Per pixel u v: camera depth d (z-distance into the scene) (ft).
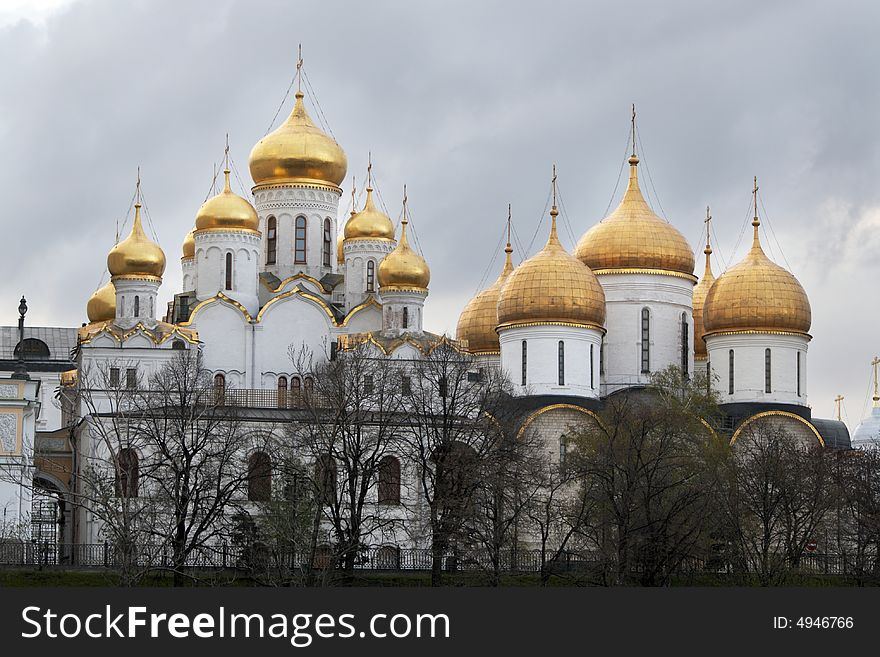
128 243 517.14
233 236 526.16
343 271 579.89
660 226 537.65
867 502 451.94
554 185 526.57
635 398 497.05
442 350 503.61
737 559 421.59
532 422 495.82
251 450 472.44
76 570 410.52
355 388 454.40
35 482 492.13
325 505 448.24
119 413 425.69
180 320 525.34
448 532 403.75
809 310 531.50
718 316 529.86
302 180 548.72
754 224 540.93
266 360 521.65
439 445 436.35
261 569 397.80
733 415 522.47
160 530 435.53
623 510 396.57
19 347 458.91
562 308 508.94
